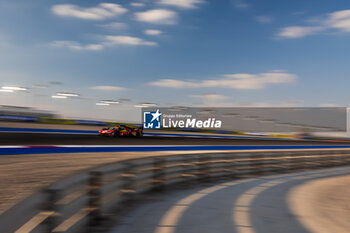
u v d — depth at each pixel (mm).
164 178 7348
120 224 4234
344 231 4473
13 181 6973
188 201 6078
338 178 12141
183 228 4184
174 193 6980
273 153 13312
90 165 10305
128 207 5281
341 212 5828
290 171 14297
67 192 3461
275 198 6914
